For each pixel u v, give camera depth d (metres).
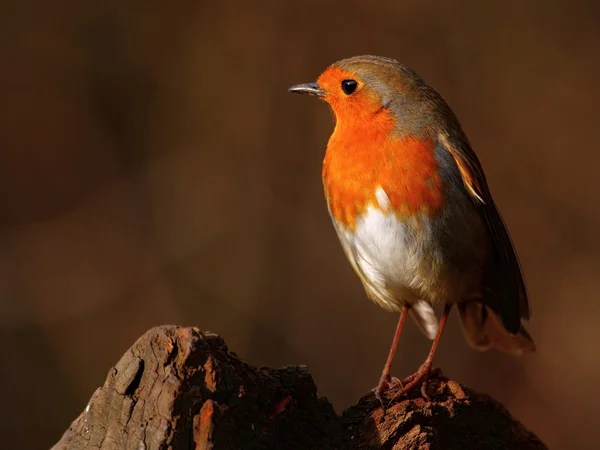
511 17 14.33
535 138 14.04
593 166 13.86
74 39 14.76
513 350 7.93
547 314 13.43
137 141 14.59
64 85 14.72
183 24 14.73
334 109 7.19
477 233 7.00
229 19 14.62
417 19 14.38
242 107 14.45
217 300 13.64
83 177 14.52
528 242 13.77
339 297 13.60
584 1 14.28
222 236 13.98
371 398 6.09
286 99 14.42
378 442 5.59
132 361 4.88
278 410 5.20
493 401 6.17
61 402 13.03
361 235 6.89
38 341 13.37
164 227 14.16
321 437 5.45
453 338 13.08
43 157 14.59
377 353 13.18
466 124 14.20
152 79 14.70
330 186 7.01
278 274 13.77
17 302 13.66
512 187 13.98
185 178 14.33
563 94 14.15
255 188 14.17
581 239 13.69
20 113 14.63
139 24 14.75
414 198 6.68
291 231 13.95
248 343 13.48
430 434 5.64
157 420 4.77
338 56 14.43
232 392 4.89
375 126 6.86
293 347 13.43
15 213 14.34
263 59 14.50
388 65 6.98
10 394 12.94
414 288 7.05
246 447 4.91
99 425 4.94
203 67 14.59
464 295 7.16
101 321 13.59
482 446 5.97
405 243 6.75
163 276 13.94
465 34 14.31
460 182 6.83
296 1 14.52
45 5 14.80
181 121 14.58
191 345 4.84
